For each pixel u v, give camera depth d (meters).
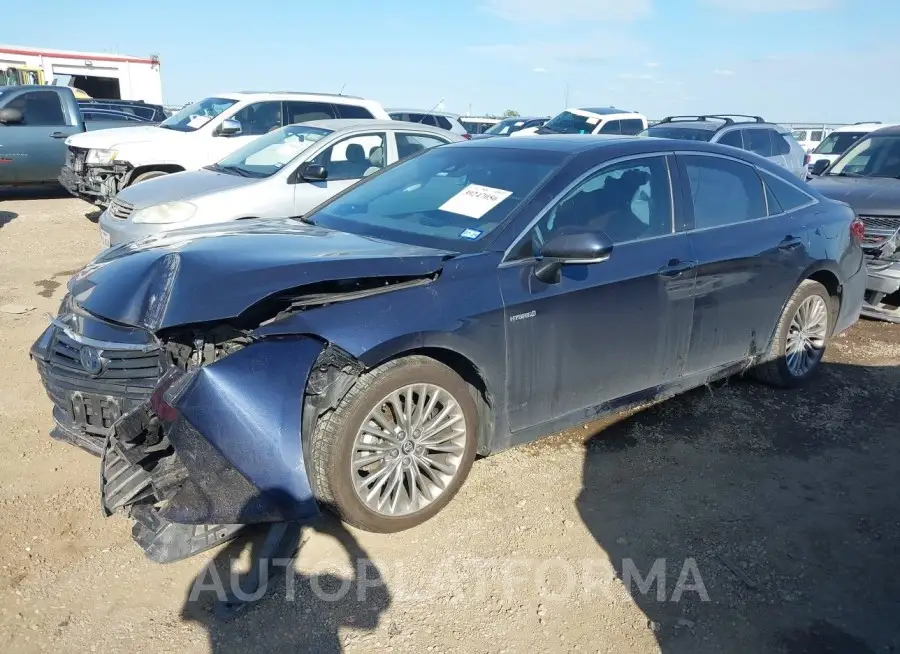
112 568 3.02
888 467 4.03
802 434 4.39
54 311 6.40
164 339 2.95
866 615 2.89
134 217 6.59
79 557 3.08
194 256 3.13
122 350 3.05
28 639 2.63
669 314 4.04
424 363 3.20
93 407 3.14
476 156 4.29
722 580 3.08
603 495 3.69
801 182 5.10
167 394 2.80
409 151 8.07
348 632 2.73
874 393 5.02
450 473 3.40
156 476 2.93
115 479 2.94
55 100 12.78
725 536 3.38
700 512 3.56
